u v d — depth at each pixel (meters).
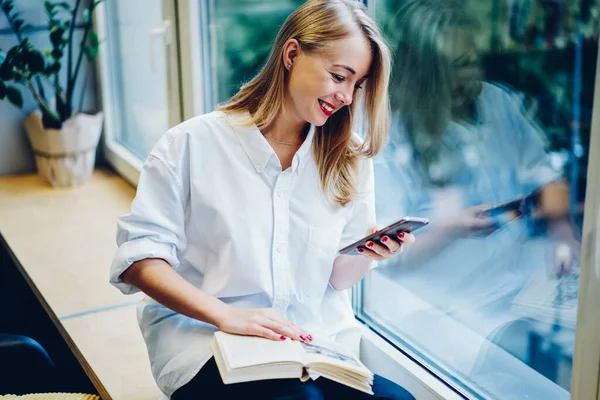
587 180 1.31
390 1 1.81
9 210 2.84
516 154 1.57
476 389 1.74
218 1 2.46
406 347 1.92
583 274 1.34
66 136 2.99
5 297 2.80
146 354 1.96
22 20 2.92
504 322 1.66
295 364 1.38
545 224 1.53
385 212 1.98
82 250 2.54
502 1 1.53
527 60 1.50
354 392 1.49
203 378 1.46
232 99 1.64
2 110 3.12
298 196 1.61
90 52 2.95
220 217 1.54
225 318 1.47
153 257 1.53
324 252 1.62
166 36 2.59
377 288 2.02
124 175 3.15
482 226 1.68
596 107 1.27
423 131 1.79
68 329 2.07
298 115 1.58
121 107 3.21
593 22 1.37
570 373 1.53
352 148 1.64
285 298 1.59
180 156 1.55
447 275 1.80
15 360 1.78
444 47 1.69
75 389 2.39
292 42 1.51
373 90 1.55
